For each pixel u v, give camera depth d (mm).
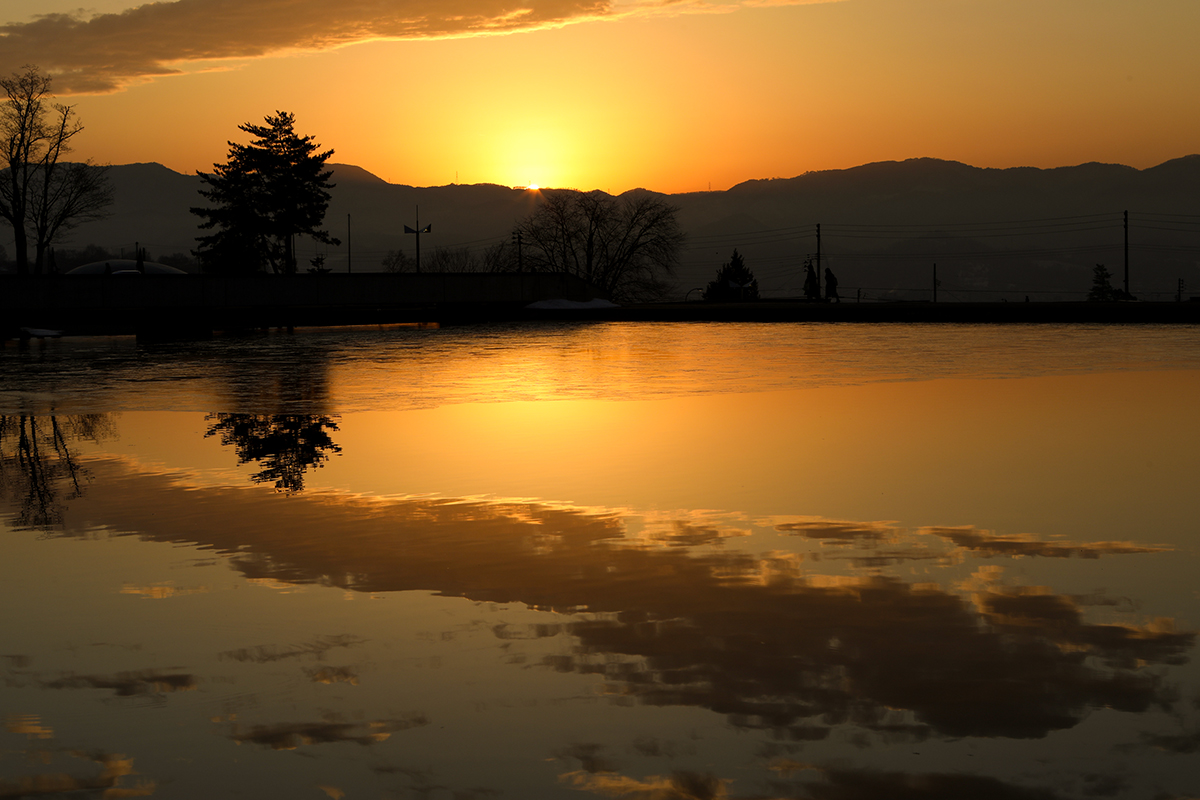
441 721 6410
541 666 7273
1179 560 9828
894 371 31031
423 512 12445
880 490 13453
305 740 6188
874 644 7586
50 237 86312
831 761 5820
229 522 12094
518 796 5508
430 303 81312
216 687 6984
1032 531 11070
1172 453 16062
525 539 11000
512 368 34125
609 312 75125
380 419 21812
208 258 98312
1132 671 7000
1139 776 5594
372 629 8117
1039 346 40625
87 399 26953
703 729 6234
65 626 8320
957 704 6520
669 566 9828
